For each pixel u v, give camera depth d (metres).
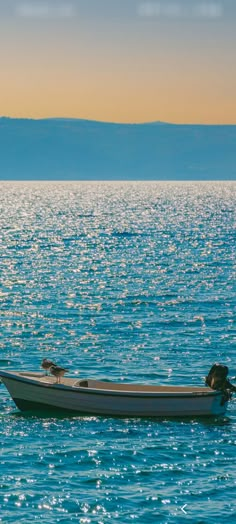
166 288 74.06
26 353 48.28
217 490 27.62
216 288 74.19
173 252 107.56
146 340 51.78
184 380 42.00
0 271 86.56
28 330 55.16
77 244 119.69
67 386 35.88
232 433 33.47
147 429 33.91
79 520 25.44
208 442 32.25
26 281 78.75
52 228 153.50
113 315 60.78
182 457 30.58
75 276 82.44
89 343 51.00
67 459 30.16
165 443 32.06
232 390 36.12
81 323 57.59
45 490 27.44
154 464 29.84
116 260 97.69
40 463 29.73
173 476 28.78
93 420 35.12
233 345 50.38
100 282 78.12
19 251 109.06
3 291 72.38
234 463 30.02
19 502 26.53
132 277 81.75
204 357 47.09
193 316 60.22
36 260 97.81
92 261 96.44
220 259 98.88
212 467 29.62
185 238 129.75
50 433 33.12
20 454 30.55
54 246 116.44
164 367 44.66
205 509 26.20
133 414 35.69
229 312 61.94
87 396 35.84
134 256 102.31
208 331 54.72
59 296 69.50
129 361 46.00
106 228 152.62
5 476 28.47
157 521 25.39
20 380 36.03
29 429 33.59
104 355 47.59
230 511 26.08
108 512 25.95
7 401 37.78
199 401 35.50
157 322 57.94
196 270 87.56
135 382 41.62
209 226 158.12
